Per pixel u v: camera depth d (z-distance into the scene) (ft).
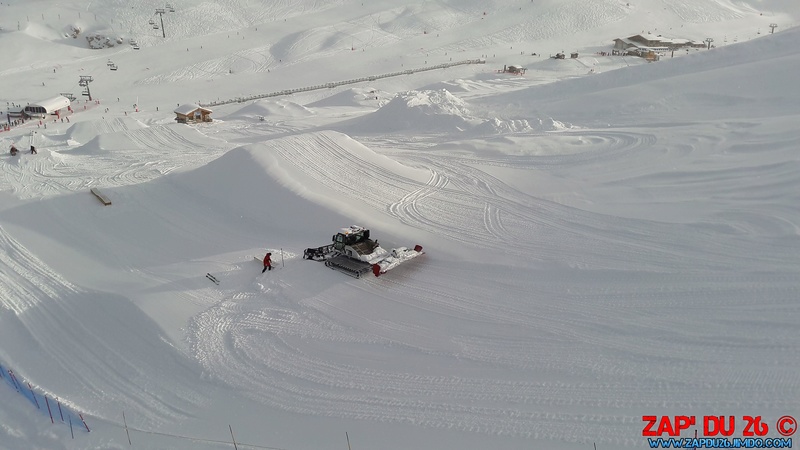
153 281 68.49
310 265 69.00
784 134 95.86
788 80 123.85
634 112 127.24
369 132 139.95
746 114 114.73
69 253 77.61
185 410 48.47
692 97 128.16
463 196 86.43
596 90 150.10
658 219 73.00
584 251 67.00
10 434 47.44
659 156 94.99
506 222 76.74
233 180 92.94
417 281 64.28
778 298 54.19
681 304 55.26
